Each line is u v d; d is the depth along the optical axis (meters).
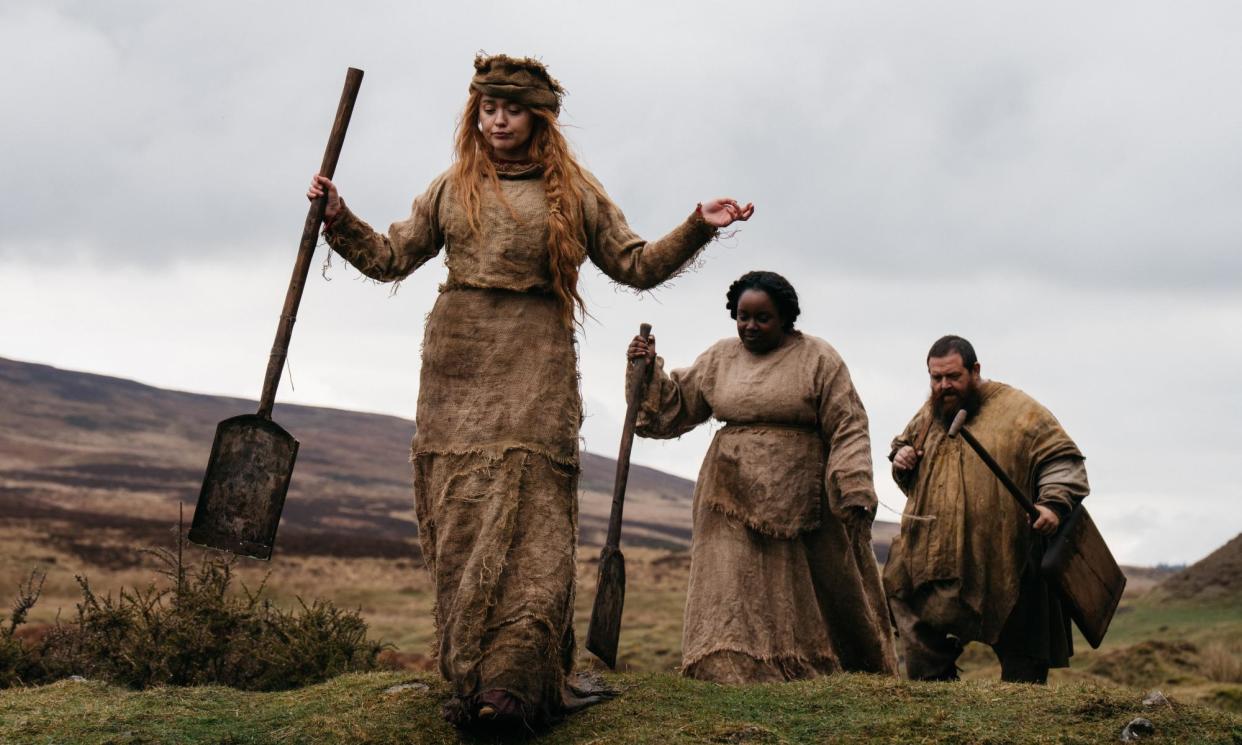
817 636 7.73
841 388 7.78
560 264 5.96
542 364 5.91
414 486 6.04
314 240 5.84
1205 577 29.45
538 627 5.59
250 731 5.85
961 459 8.26
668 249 5.95
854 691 6.28
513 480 5.74
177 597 8.37
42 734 5.89
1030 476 8.18
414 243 6.18
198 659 8.04
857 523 7.55
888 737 5.52
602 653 6.23
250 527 5.63
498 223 5.97
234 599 8.54
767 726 5.73
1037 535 8.09
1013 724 5.65
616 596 6.30
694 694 6.29
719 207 5.88
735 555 7.72
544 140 6.14
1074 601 7.79
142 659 8.03
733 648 7.56
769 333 7.90
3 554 44.38
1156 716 5.57
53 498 105.25
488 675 5.49
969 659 19.09
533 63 6.05
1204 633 23.05
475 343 5.91
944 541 8.12
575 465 5.93
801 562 7.77
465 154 6.14
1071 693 5.99
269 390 5.74
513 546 5.70
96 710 6.27
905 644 8.25
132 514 99.62
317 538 63.94
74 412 185.75
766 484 7.75
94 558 47.22
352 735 5.63
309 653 8.10
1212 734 5.42
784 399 7.80
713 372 8.09
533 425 5.83
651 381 7.95
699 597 7.75
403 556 60.94
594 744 5.45
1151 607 28.72
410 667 12.88
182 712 6.19
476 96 6.12
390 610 39.12
